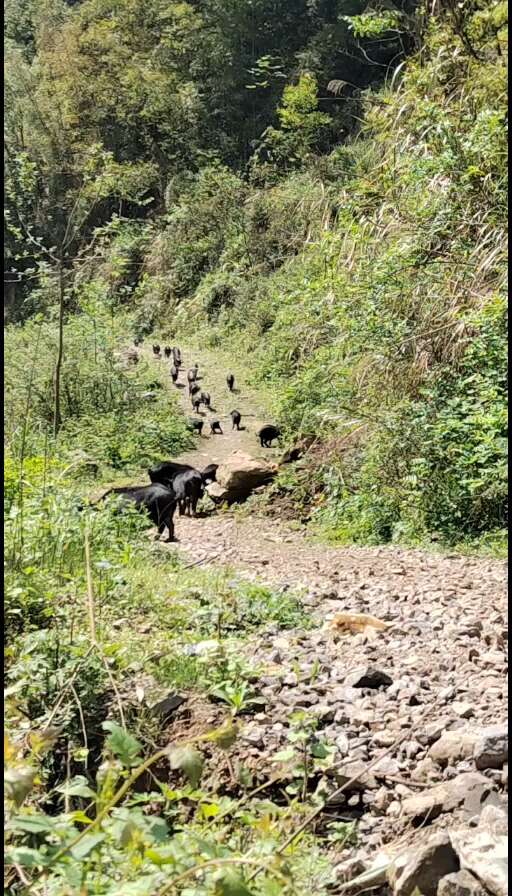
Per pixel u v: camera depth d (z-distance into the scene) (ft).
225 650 19.34
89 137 158.92
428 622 23.98
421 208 48.80
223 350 106.52
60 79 161.38
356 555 37.91
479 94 50.26
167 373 96.48
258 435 66.59
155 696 17.47
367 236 54.60
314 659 20.51
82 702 16.83
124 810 9.39
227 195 133.08
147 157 165.68
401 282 47.32
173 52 167.32
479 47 54.24
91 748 16.28
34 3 194.49
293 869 10.99
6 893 10.52
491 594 27.63
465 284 45.32
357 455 50.49
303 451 60.90
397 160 55.47
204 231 133.80
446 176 49.19
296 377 70.18
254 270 115.75
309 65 144.97
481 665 19.44
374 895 12.14
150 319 129.49
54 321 85.56
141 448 65.21
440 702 17.28
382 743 15.96
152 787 15.49
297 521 50.03
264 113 157.48
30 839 10.63
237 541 42.70
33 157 139.33
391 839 13.56
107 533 31.37
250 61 160.25
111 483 53.88
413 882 11.64
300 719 14.26
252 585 27.37
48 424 67.51
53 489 32.22
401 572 32.63
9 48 161.99
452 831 12.47
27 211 113.19
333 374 57.77
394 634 22.80
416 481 41.01
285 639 22.34
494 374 38.34
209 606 23.62
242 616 24.45
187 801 14.92
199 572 30.45
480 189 46.26
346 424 49.52
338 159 108.47
